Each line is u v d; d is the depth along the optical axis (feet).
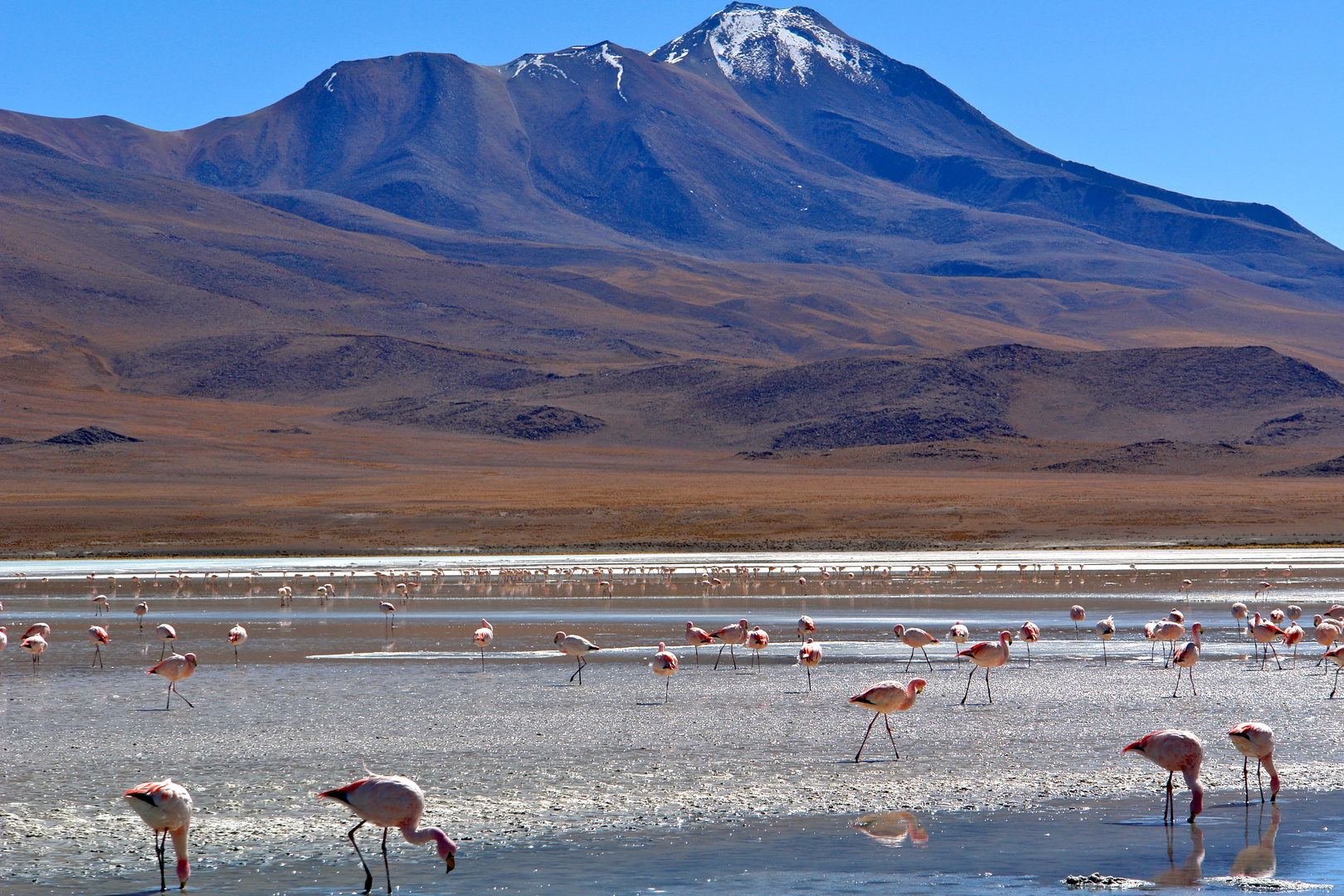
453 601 401.08
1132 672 229.04
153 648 280.10
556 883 108.47
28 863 115.75
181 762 154.92
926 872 110.73
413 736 169.78
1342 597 393.70
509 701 199.21
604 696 204.33
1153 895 104.58
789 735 168.96
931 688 210.59
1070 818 127.95
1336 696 198.18
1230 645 274.98
